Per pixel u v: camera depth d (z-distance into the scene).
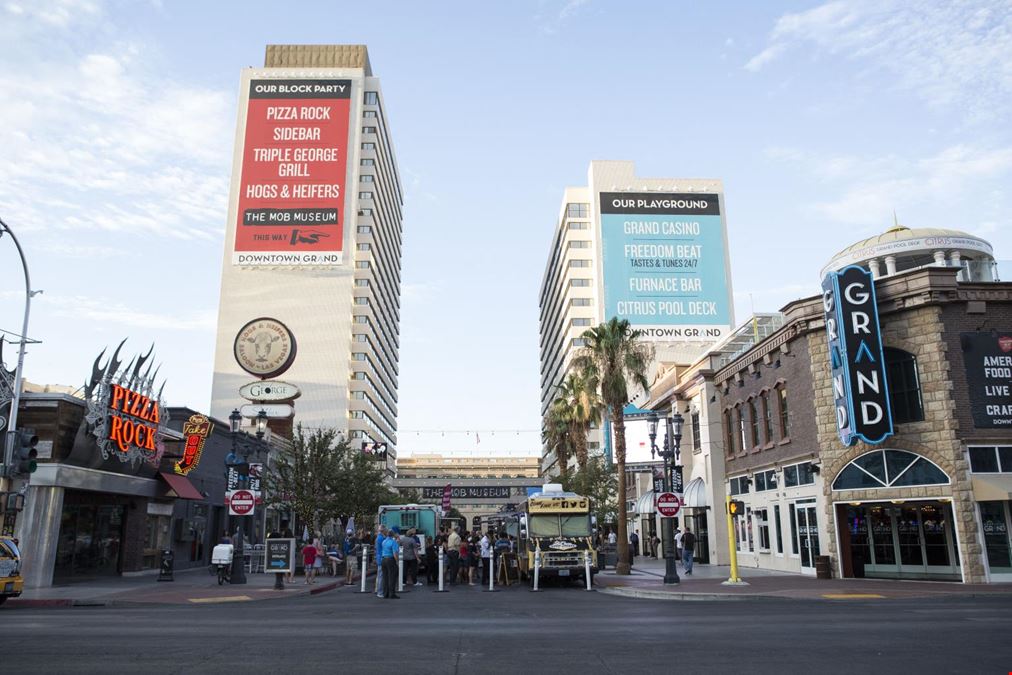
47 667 8.62
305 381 95.81
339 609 17.16
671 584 23.91
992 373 24.27
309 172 102.12
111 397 26.25
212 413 93.12
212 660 9.20
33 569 23.19
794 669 8.65
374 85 108.25
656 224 108.25
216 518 38.22
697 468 40.12
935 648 10.19
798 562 28.86
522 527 27.83
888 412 24.16
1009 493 22.89
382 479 48.81
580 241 110.12
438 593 23.25
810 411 27.83
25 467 20.31
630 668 8.73
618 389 32.72
